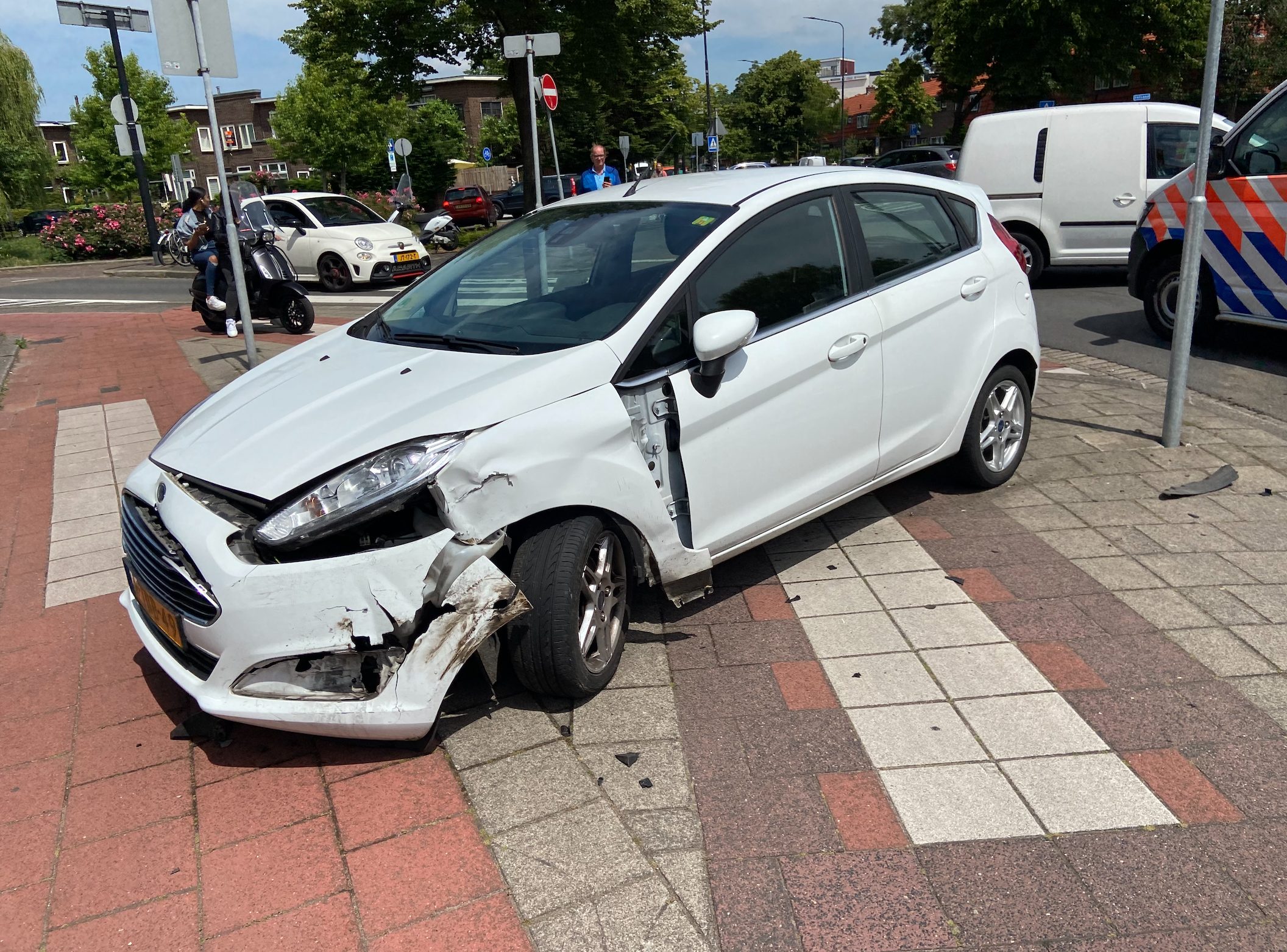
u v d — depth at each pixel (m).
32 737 3.23
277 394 3.36
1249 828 2.56
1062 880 2.40
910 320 4.18
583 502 3.05
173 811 2.81
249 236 10.43
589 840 2.60
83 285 19.98
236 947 2.30
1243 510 4.62
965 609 3.79
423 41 20.88
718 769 2.88
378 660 2.82
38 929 2.40
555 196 21.95
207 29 7.06
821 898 2.38
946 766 2.86
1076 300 10.84
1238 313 7.38
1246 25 37.25
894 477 4.36
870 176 4.32
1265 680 3.23
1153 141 10.94
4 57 37.25
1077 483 5.04
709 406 3.40
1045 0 28.75
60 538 5.01
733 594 4.02
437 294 4.01
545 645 3.03
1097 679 3.27
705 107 56.41
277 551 2.76
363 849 2.61
